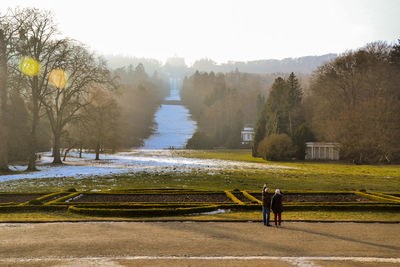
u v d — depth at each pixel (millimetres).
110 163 53125
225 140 129125
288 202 18859
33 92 38531
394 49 76062
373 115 60656
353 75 70875
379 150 61844
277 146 67938
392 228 12797
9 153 49344
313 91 82688
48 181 29656
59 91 45531
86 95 51125
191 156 80375
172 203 17266
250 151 103500
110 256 9203
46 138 72500
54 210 16219
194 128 153750
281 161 68000
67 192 21219
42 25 38500
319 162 65688
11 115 46188
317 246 10250
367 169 48625
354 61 71000
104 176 34125
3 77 35344
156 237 11250
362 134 60094
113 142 63781
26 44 37531
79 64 42406
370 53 71500
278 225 13148
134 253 9477
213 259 8977
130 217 14836
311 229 12531
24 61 37188
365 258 9141
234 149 116562
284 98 84000
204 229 12477
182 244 10383
